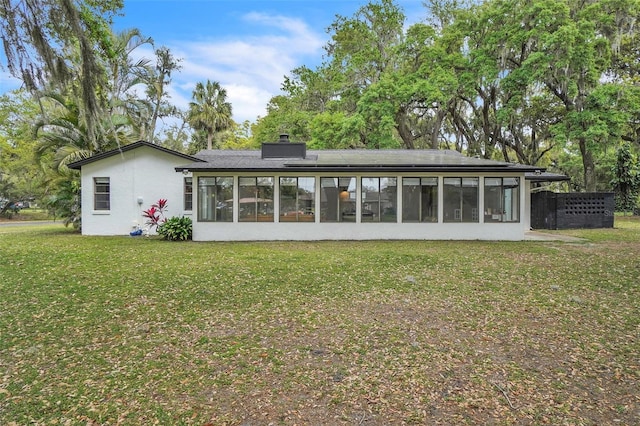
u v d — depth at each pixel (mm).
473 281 7023
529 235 14578
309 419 2885
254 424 2824
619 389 3307
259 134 34281
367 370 3672
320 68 27688
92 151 15734
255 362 3857
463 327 4797
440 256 9461
